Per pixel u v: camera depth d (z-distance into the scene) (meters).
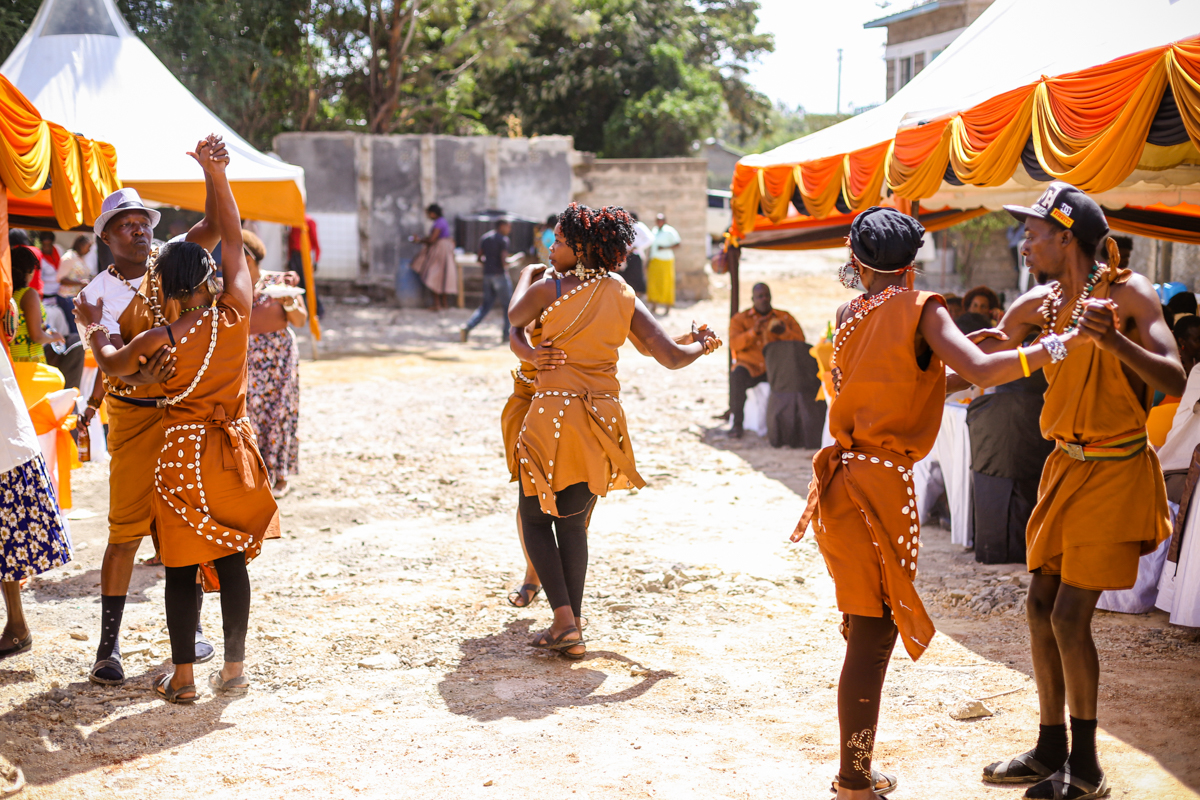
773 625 5.09
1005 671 4.38
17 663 4.55
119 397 4.35
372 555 6.36
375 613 5.30
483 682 4.41
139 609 5.36
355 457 9.25
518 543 6.66
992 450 5.95
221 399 4.12
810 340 17.50
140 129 7.53
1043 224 3.25
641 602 5.46
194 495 4.05
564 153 23.66
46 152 5.11
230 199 4.26
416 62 25.45
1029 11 5.90
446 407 11.88
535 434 4.66
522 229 22.23
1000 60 5.71
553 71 32.91
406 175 23.14
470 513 7.49
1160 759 3.51
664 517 7.24
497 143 23.44
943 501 6.92
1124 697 4.03
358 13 23.06
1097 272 3.20
